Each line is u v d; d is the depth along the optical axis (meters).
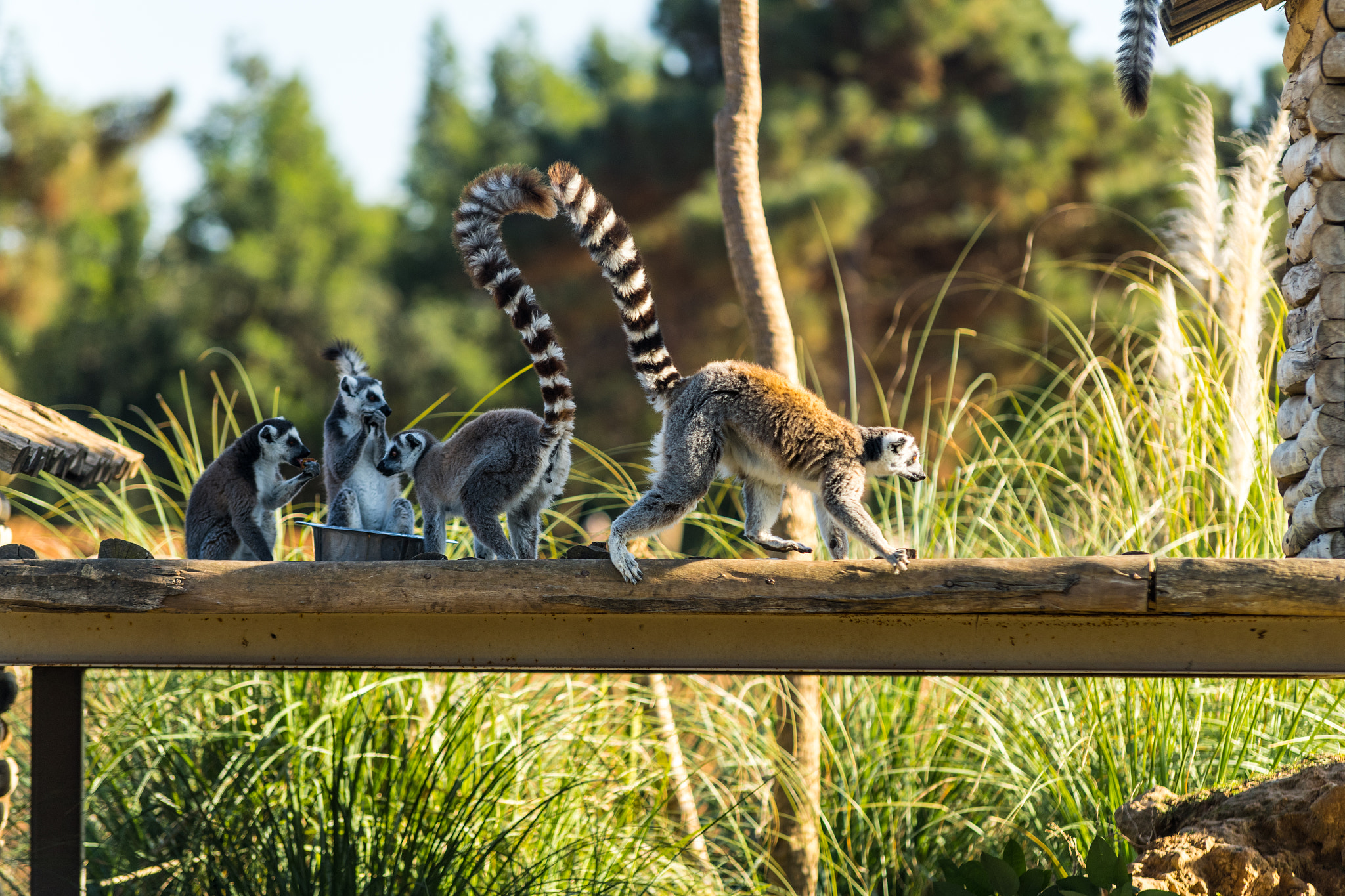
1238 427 10.45
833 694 11.70
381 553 7.58
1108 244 29.64
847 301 31.23
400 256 42.97
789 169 29.70
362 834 10.05
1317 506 7.27
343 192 47.97
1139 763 10.17
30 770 9.66
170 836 10.23
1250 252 11.20
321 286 41.72
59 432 9.17
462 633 7.62
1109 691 10.58
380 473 8.39
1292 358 7.96
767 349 10.88
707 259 29.56
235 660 7.72
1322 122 7.41
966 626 7.19
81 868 9.51
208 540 8.76
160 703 11.12
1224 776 9.74
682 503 6.83
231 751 10.91
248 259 41.44
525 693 11.24
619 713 11.86
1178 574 6.15
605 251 7.48
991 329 29.39
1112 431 11.98
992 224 30.16
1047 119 29.78
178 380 38.94
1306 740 9.66
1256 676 7.11
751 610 6.48
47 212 29.28
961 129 29.11
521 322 7.82
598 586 6.57
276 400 12.02
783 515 10.58
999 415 13.74
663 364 7.39
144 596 6.79
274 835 9.83
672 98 32.03
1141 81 9.34
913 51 30.84
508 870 9.82
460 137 46.91
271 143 48.84
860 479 7.05
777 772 10.51
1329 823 7.62
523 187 7.82
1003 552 11.51
